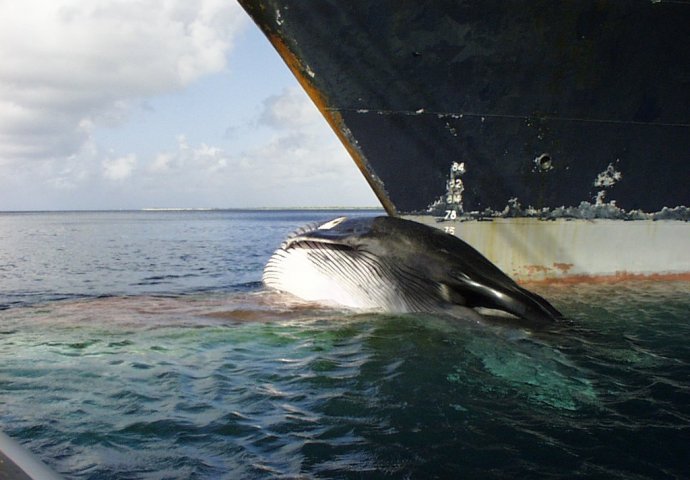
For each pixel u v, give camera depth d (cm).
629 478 348
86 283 1160
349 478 343
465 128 877
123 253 1986
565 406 451
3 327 670
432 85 849
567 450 381
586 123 893
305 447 382
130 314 726
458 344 595
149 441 390
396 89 848
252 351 581
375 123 864
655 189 942
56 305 799
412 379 504
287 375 515
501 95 863
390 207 909
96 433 401
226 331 646
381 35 816
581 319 716
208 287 1047
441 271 656
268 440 392
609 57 855
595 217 937
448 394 472
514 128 884
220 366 539
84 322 689
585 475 351
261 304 752
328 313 706
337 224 723
